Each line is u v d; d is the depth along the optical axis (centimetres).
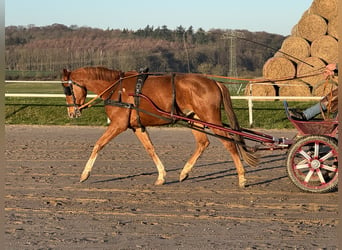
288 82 2117
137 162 1166
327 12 2122
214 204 813
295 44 2123
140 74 930
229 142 910
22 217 746
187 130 1678
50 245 632
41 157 1225
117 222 723
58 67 4481
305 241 643
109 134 931
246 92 2150
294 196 861
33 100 2148
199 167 1107
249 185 942
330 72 889
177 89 906
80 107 977
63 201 834
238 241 644
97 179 993
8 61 4622
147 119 922
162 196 865
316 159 861
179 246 628
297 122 870
